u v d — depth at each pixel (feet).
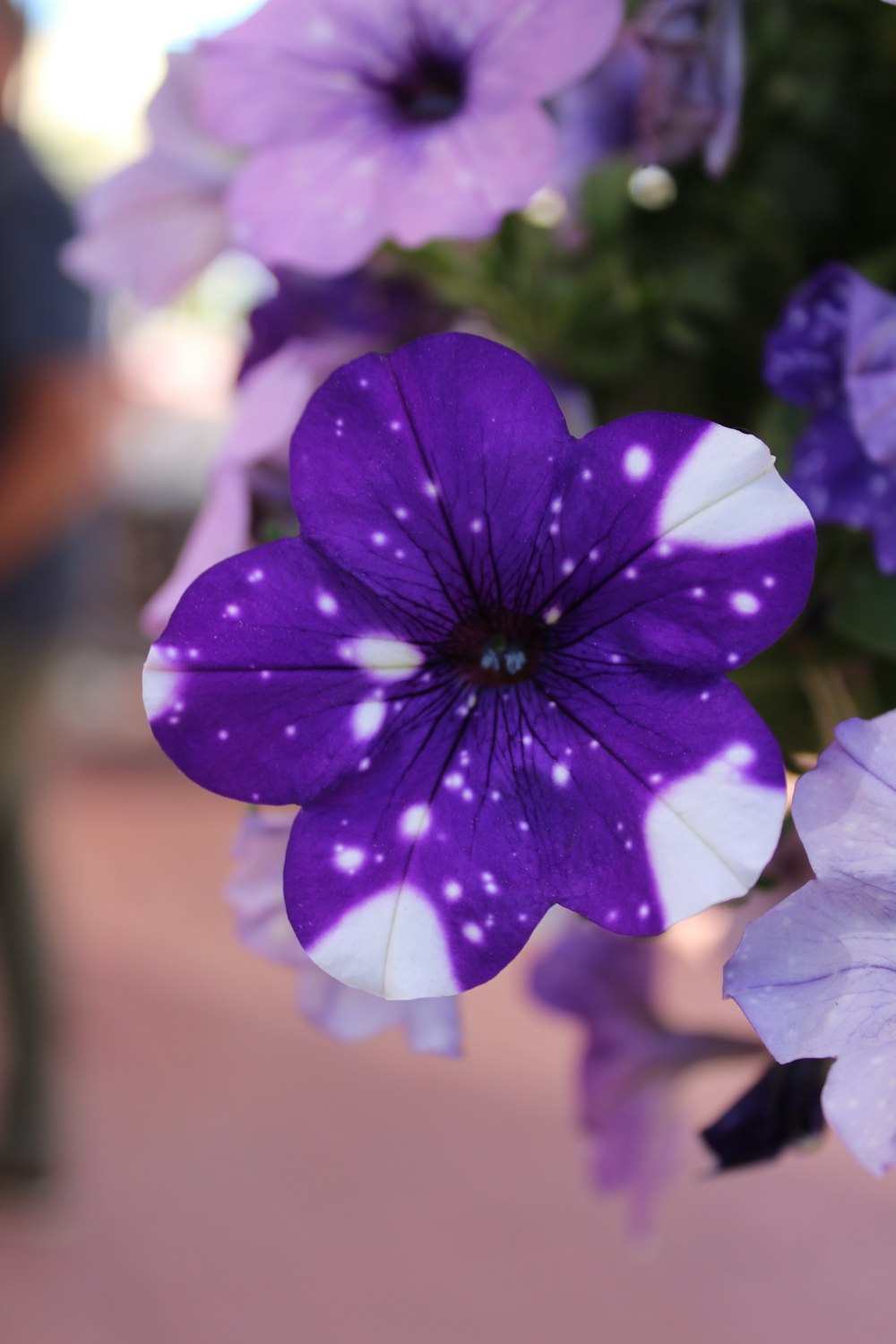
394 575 0.87
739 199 1.14
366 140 1.05
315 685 0.87
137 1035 5.17
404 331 1.16
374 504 0.87
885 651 1.01
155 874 7.18
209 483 1.14
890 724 0.85
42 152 3.30
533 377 0.86
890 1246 3.62
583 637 0.88
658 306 1.13
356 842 0.87
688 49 1.03
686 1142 1.24
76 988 5.31
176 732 0.86
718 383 1.16
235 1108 4.62
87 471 3.51
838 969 0.86
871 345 0.98
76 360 3.33
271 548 0.87
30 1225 4.05
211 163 1.20
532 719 0.88
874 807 0.85
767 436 1.05
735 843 0.84
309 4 1.04
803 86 1.12
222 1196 4.14
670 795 0.85
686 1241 3.70
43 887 4.29
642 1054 1.20
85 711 9.85
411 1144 4.33
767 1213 3.80
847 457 1.00
